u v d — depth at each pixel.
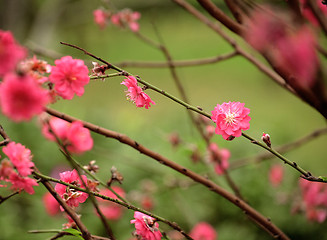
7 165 1.60
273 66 1.83
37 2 11.04
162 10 16.14
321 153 7.84
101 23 3.87
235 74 14.89
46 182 1.76
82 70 1.65
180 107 9.91
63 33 10.60
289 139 7.05
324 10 2.44
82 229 1.80
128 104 10.41
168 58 3.34
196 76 14.97
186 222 4.86
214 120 1.83
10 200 4.78
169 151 6.00
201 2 1.97
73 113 7.05
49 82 1.64
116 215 3.85
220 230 4.74
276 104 11.73
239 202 2.26
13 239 4.41
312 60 1.04
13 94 1.24
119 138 2.01
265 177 5.20
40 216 4.73
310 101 1.83
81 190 1.80
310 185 3.56
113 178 2.02
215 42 18.17
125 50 16.81
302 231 4.73
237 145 6.19
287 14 1.36
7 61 1.23
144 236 1.90
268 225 2.29
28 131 5.92
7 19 10.20
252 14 2.09
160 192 4.27
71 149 2.34
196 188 5.23
